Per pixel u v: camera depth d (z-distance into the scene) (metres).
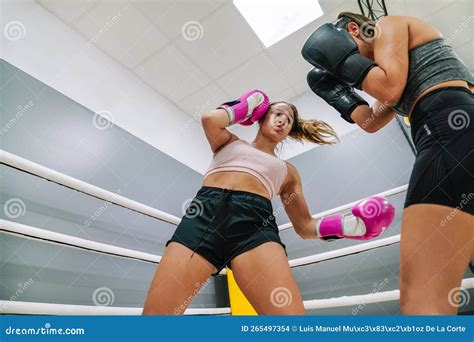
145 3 2.44
